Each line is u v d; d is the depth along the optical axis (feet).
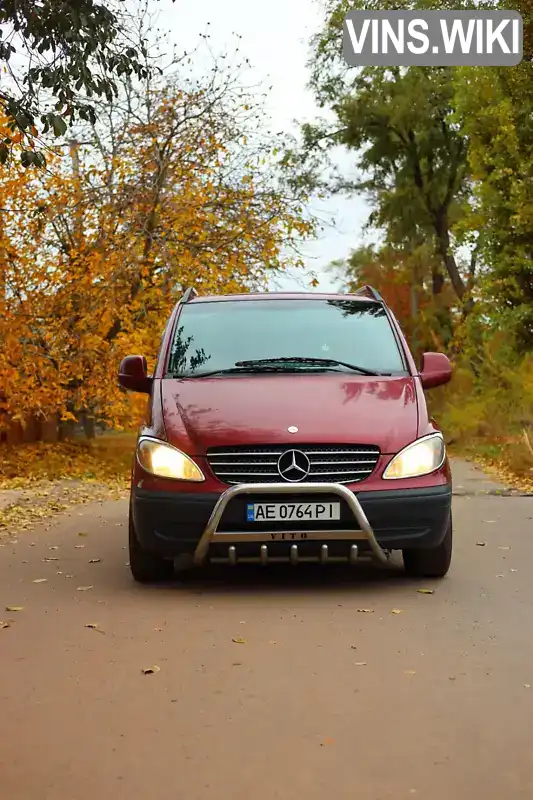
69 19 32.14
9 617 21.85
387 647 18.88
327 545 23.08
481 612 21.76
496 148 80.12
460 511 39.24
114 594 24.16
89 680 16.93
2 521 38.75
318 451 23.31
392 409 24.39
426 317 144.77
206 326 28.04
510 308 82.48
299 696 15.89
